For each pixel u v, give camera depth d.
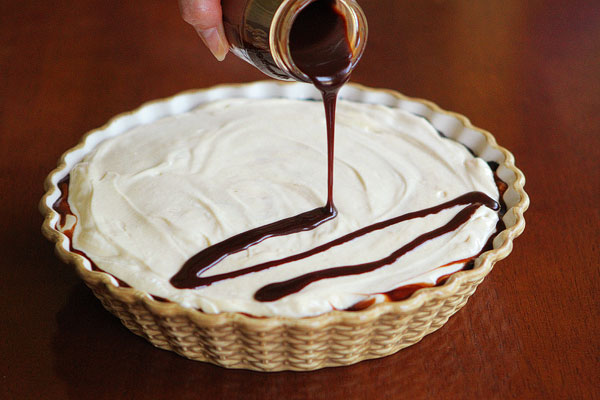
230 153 0.55
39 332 0.50
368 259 0.48
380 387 0.47
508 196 0.53
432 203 0.52
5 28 0.79
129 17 0.81
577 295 0.52
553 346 0.49
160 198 0.51
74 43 0.77
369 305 0.45
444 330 0.50
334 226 0.50
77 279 0.53
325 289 0.46
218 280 0.47
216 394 0.46
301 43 0.49
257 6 0.47
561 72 0.73
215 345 0.45
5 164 0.62
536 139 0.65
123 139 0.58
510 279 0.53
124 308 0.47
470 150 0.58
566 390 0.46
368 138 0.57
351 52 0.49
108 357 0.48
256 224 0.50
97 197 0.52
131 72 0.73
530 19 0.81
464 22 0.81
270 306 0.45
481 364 0.48
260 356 0.46
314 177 0.53
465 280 0.46
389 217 0.50
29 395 0.46
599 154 0.63
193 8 0.49
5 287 0.53
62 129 0.66
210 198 0.51
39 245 0.56
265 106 0.60
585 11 0.82
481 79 0.72
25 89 0.71
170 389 0.47
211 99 0.62
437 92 0.71
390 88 0.71
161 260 0.48
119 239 0.49
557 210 0.58
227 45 0.52
